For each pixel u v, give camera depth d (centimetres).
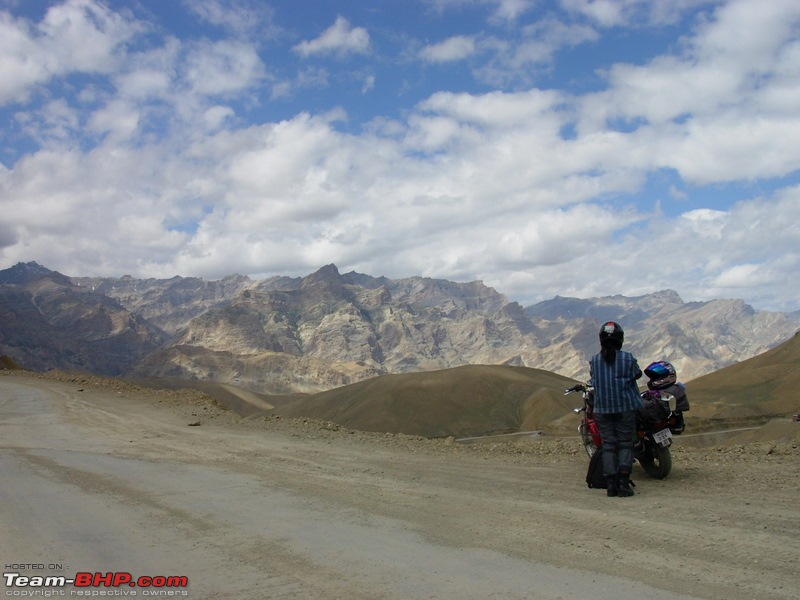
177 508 789
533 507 763
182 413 2008
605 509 746
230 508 786
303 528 693
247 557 599
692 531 645
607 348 842
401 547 620
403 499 822
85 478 984
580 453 1166
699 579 520
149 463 1119
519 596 493
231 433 1553
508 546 616
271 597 504
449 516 732
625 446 825
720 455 1112
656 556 576
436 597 496
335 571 558
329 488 895
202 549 625
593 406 880
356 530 682
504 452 1216
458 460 1120
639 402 823
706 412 11888
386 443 1365
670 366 921
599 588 505
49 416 1947
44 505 810
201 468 1066
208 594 512
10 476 1005
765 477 888
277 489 892
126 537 668
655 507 745
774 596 482
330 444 1348
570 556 582
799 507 720
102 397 2547
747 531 638
